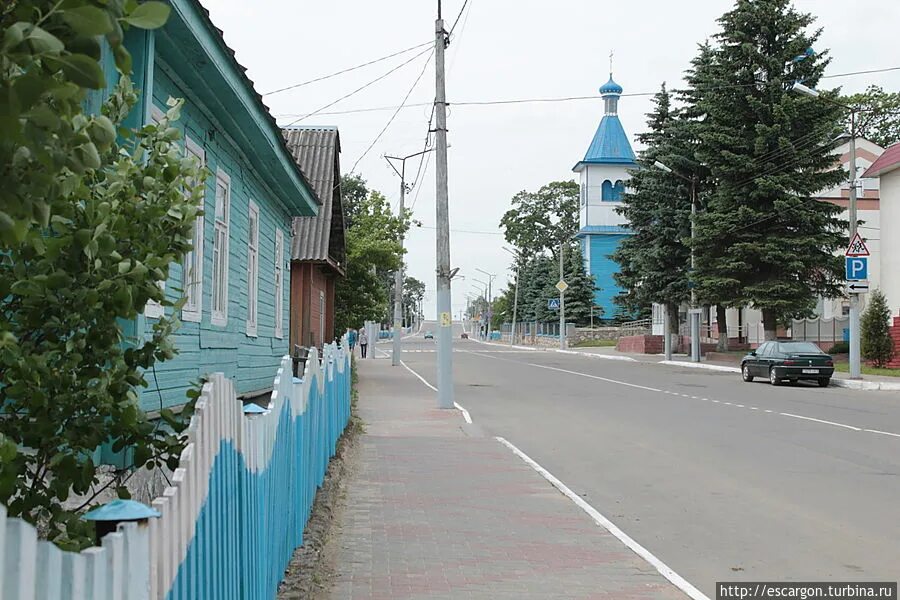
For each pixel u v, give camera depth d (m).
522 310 116.62
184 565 3.25
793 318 44.59
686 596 6.76
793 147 40.19
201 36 8.98
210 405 3.83
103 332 4.46
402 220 37.03
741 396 26.62
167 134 4.84
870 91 73.94
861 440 16.27
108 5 2.34
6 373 4.27
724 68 42.09
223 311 12.62
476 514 9.73
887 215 41.72
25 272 4.22
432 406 23.05
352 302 36.53
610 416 20.73
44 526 4.81
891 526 9.25
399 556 7.88
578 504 10.32
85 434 4.48
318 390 10.09
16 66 2.35
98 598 2.30
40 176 2.51
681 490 11.35
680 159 47.97
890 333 37.88
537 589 6.91
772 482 11.91
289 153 15.12
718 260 42.53
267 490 5.54
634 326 84.31
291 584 6.51
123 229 4.41
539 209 111.81
